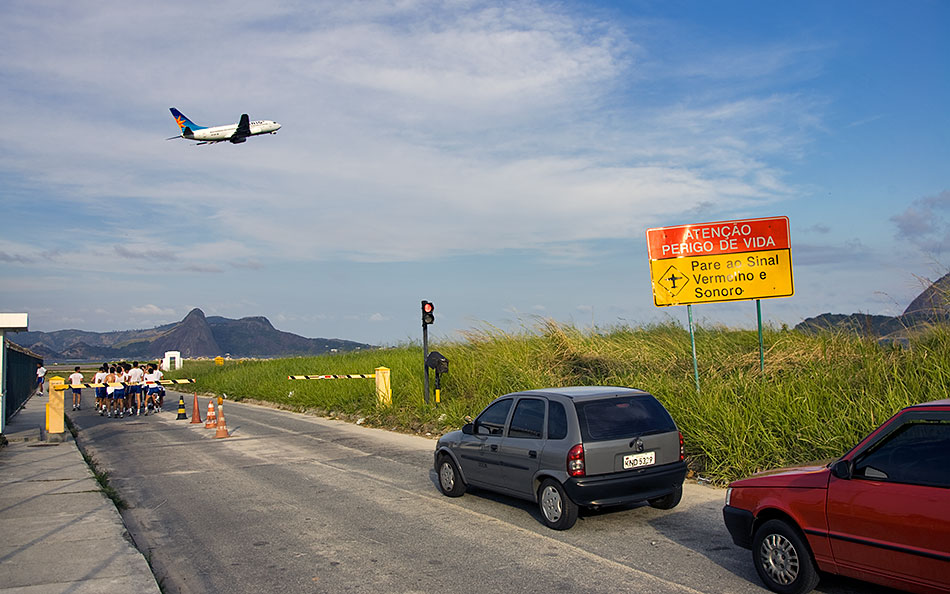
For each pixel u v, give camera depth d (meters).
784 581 5.55
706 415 10.68
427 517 8.62
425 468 12.18
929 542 4.55
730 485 6.18
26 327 16.45
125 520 8.91
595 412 7.82
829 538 5.17
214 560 7.07
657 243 13.13
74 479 11.02
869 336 12.80
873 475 4.99
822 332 13.73
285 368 33.03
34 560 6.72
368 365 26.08
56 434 16.03
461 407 16.52
